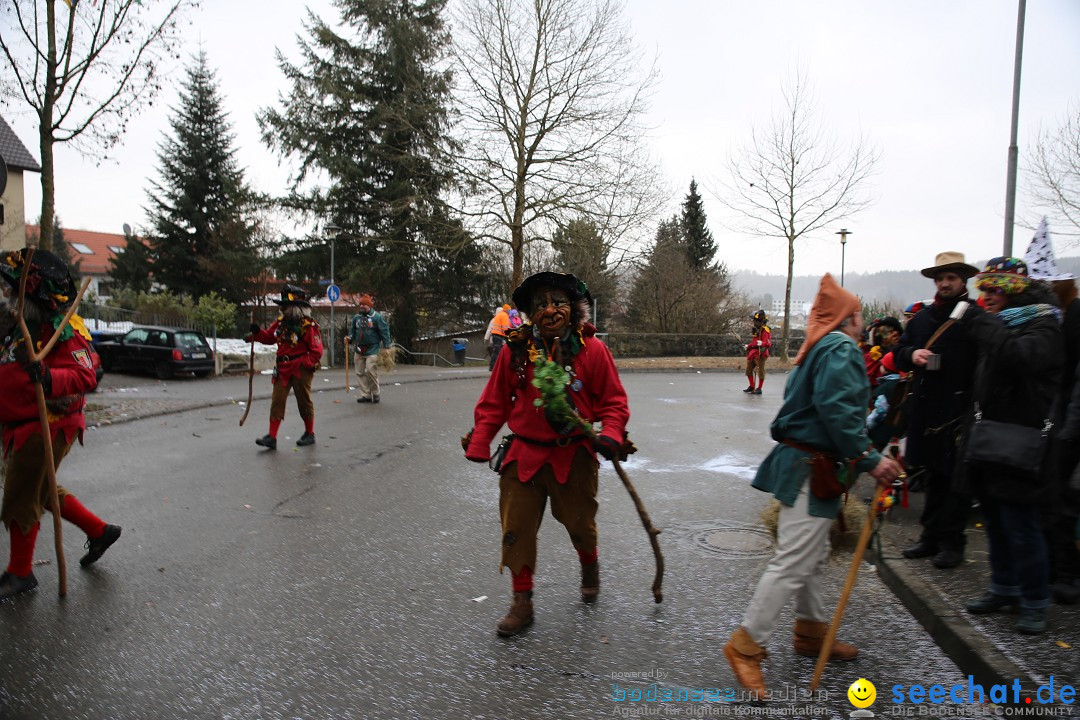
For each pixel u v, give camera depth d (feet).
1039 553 12.12
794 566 10.96
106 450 28.96
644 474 25.80
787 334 86.22
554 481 13.23
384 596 14.73
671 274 118.52
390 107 98.58
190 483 23.70
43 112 34.01
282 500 21.81
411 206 94.22
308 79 102.63
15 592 14.51
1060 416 13.55
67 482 23.71
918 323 16.48
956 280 15.93
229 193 107.45
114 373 65.51
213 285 126.41
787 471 11.14
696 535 18.75
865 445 10.62
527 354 13.12
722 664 11.96
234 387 55.21
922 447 15.70
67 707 10.55
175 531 18.76
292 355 29.40
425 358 110.11
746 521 20.03
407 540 18.26
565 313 12.93
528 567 13.12
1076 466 13.55
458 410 41.83
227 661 11.96
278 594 14.78
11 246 76.43
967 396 15.24
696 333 111.55
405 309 106.63
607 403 13.33
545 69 87.25
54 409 14.69
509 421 13.74
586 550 14.05
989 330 12.85
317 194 104.27
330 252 103.35
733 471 26.27
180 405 40.83
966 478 13.07
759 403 46.34
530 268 109.29
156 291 122.83
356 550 17.47
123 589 14.94
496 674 11.60
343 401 46.32
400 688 11.16
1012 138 42.11
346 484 23.84
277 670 11.68
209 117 130.62
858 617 13.80
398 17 101.91
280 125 102.53
